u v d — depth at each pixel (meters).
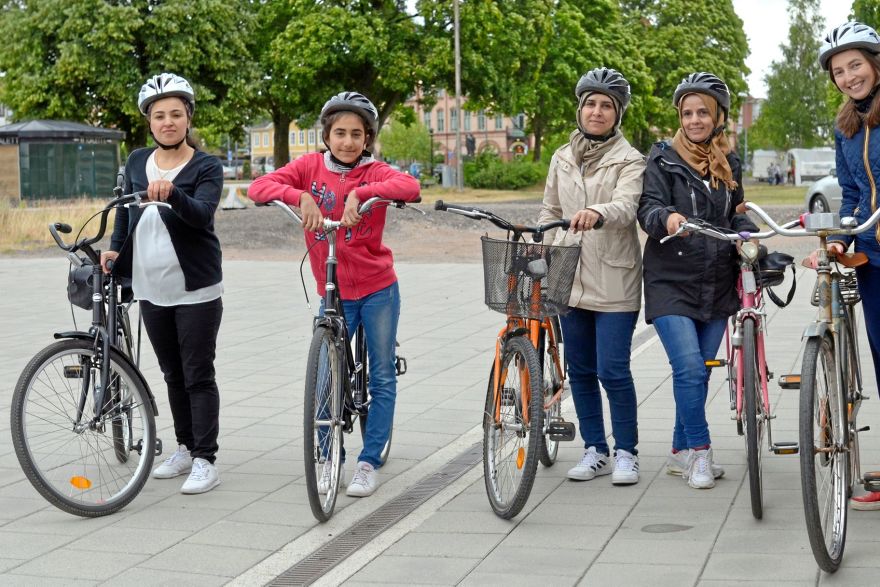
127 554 4.38
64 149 34.34
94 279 5.14
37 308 12.77
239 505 5.08
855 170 4.63
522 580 3.99
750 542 4.34
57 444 4.86
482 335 10.34
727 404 7.03
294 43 38.38
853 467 4.79
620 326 5.30
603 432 5.59
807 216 4.18
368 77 41.03
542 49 42.38
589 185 5.29
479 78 41.06
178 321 5.33
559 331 5.62
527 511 4.91
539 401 4.61
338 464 4.96
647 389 7.63
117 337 5.34
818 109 79.12
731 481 5.31
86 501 4.89
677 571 4.02
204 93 38.91
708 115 5.14
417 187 5.04
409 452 6.09
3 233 22.42
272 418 6.98
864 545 4.27
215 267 5.39
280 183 5.15
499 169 53.16
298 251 21.05
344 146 5.20
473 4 39.53
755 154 83.62
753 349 4.62
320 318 5.00
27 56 39.50
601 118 5.29
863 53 4.52
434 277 15.77
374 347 5.35
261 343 10.02
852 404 4.72
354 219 4.95
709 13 59.72
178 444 5.76
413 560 4.25
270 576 4.11
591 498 5.10
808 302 11.84
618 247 5.30
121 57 38.62
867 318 4.74
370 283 5.29
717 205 5.14
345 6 39.25
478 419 6.88
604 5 49.50
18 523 4.82
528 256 4.75
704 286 5.14
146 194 4.97
